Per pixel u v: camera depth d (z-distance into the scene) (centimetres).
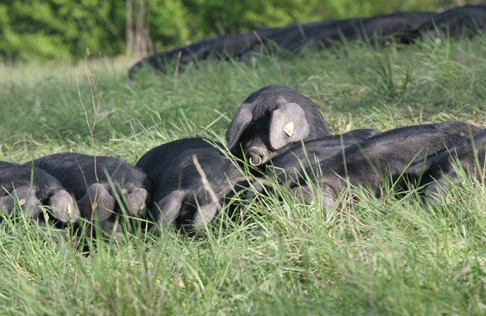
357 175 1010
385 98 1825
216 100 2006
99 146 1750
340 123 1647
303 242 852
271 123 1148
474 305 675
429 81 1872
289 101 1241
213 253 845
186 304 743
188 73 2705
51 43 6069
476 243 841
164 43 6066
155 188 1170
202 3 6241
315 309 683
